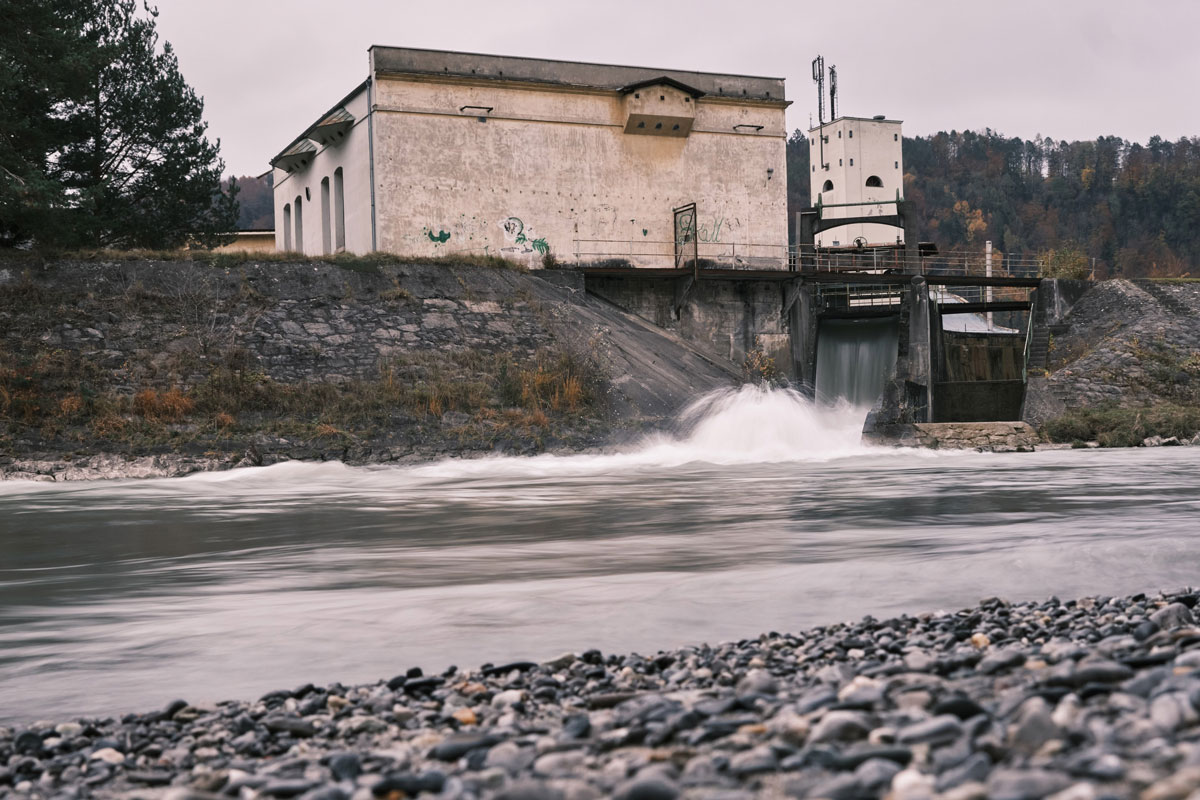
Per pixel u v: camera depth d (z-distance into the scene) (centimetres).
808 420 4350
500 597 1055
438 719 573
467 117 4919
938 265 7450
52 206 3872
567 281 4816
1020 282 5638
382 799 409
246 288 4109
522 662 718
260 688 723
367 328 4088
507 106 4978
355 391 3662
